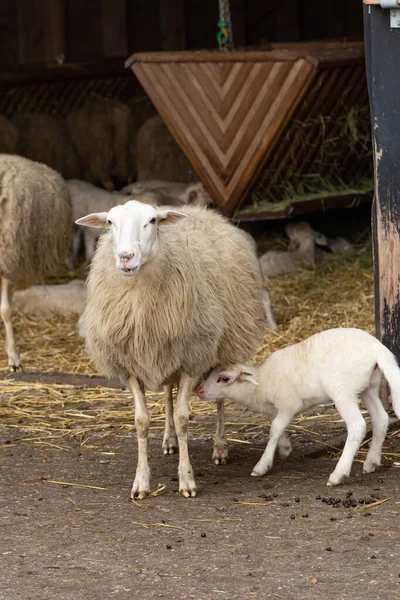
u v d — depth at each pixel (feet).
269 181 40.09
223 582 14.34
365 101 40.91
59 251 30.78
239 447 22.18
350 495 18.25
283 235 45.42
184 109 39.04
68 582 14.51
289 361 19.58
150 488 19.33
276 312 35.19
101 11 55.31
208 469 20.58
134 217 17.31
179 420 18.95
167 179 48.32
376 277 23.45
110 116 48.93
